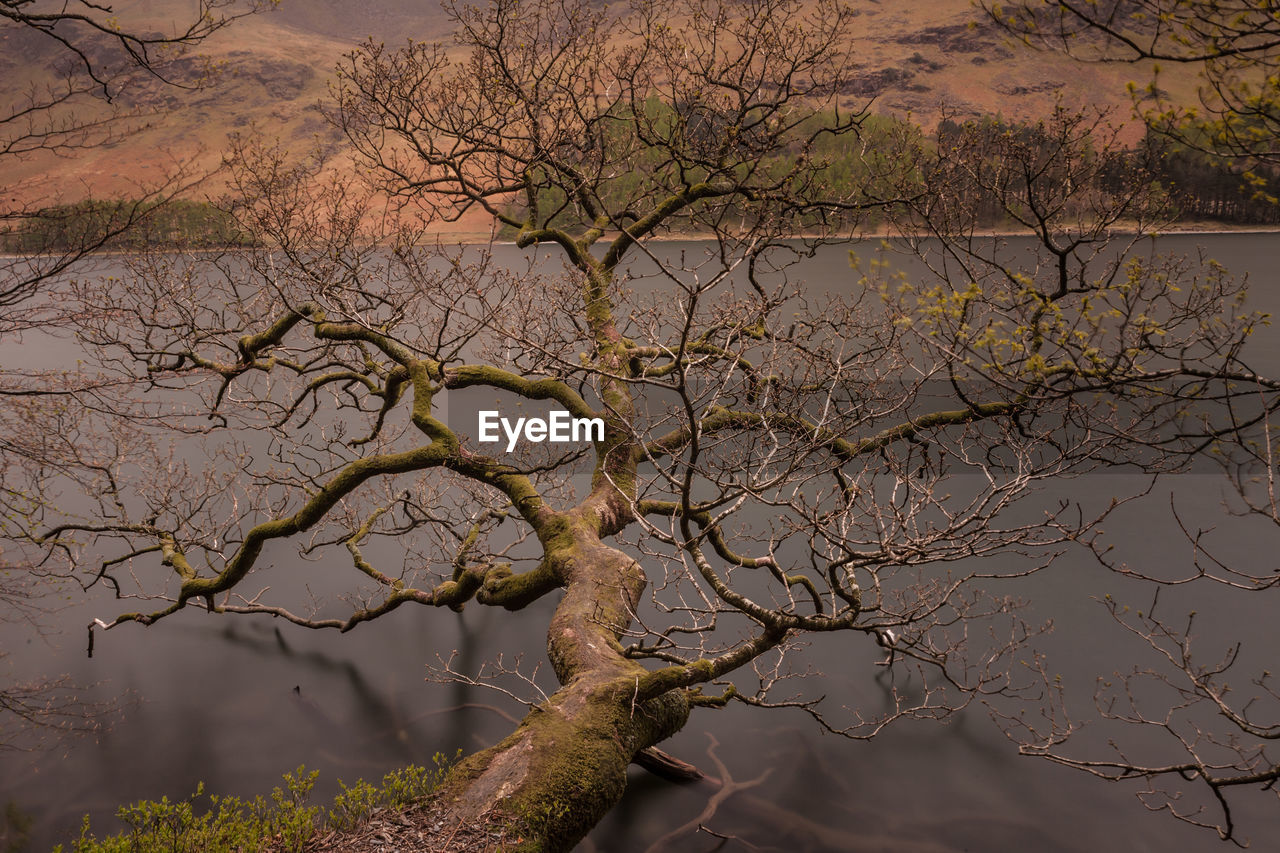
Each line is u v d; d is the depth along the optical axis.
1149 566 22.67
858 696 16.91
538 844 8.29
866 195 14.12
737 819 13.27
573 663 10.92
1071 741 15.44
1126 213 10.58
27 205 9.12
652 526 9.41
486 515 18.62
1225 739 15.38
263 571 24.25
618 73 16.17
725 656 9.52
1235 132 4.64
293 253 15.89
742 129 15.54
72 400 11.94
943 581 20.09
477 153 17.50
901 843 12.69
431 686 17.95
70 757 15.49
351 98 16.80
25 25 8.37
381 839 8.27
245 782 14.70
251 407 18.25
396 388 16.31
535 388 15.45
